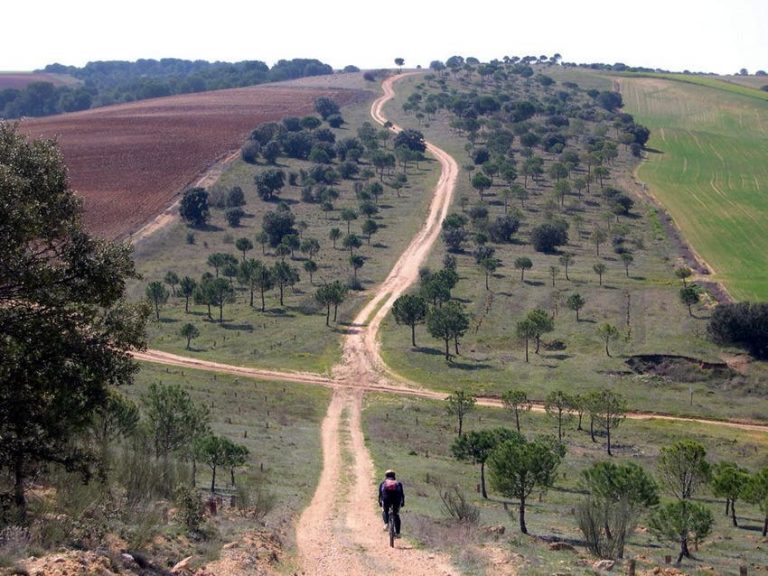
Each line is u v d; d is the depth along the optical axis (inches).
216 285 3983.8
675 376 3132.4
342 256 5068.9
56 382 741.9
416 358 3390.7
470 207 6043.3
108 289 764.0
